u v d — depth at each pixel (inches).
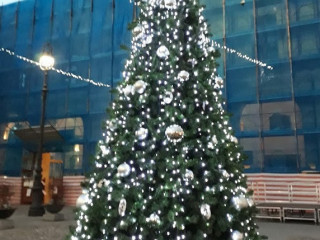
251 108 652.7
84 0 834.2
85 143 738.8
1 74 874.1
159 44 184.9
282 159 597.6
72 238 165.8
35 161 746.8
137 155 162.6
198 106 176.2
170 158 159.3
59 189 677.3
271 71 642.8
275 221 438.6
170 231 158.9
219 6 710.5
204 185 161.6
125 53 761.6
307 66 620.1
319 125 587.2
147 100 169.9
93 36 802.2
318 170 569.0
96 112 755.4
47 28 857.5
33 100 828.6
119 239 155.1
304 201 522.6
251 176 573.3
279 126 616.1
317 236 317.1
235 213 162.7
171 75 173.8
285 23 652.1
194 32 193.0
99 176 168.1
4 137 818.8
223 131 180.1
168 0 187.9
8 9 909.8
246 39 674.2
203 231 157.3
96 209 160.2
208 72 184.9
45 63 540.1
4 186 669.9
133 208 157.2
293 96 613.0
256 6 681.6
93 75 782.5
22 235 321.1
